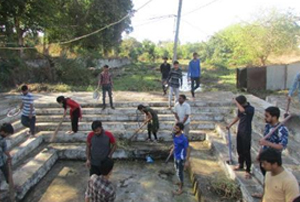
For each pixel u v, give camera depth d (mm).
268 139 3689
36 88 13125
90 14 21859
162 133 7801
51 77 16062
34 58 17250
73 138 7668
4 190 4949
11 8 13625
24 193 5250
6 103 9750
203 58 41781
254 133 6809
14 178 5449
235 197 4695
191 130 8289
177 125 5074
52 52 22984
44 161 6336
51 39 20984
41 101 9773
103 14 22188
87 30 22266
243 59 27500
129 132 7824
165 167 6746
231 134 7238
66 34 20562
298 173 4414
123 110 8906
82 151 7055
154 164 6922
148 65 34562
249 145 4797
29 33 17438
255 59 22938
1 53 14398
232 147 6586
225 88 14227
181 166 5234
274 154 2629
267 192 2801
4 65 14023
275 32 21406
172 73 8734
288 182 2584
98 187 3023
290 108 6816
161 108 9172
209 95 10867
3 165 4719
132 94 11328
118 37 25297
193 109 9039
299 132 5297
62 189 5645
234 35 24875
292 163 4824
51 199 5270
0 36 15070
